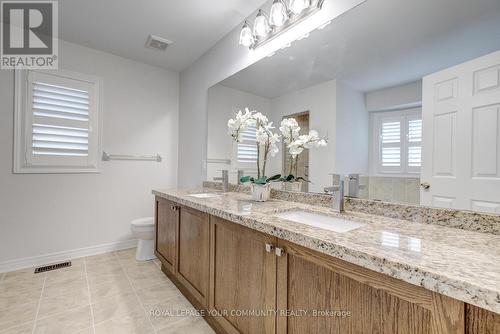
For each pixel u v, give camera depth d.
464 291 0.52
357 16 1.36
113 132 2.84
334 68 1.49
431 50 1.10
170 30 2.34
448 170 1.04
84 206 2.68
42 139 2.42
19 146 2.32
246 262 1.23
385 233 0.92
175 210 1.97
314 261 0.89
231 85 2.33
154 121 3.14
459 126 1.01
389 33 1.24
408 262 0.63
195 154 2.92
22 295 1.87
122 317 1.64
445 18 1.06
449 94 1.04
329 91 1.52
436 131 1.08
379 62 1.28
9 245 2.29
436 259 0.66
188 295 1.87
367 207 1.30
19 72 2.31
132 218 2.99
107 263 2.50
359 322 0.77
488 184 0.93
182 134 3.23
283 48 1.81
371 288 0.75
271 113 1.92
